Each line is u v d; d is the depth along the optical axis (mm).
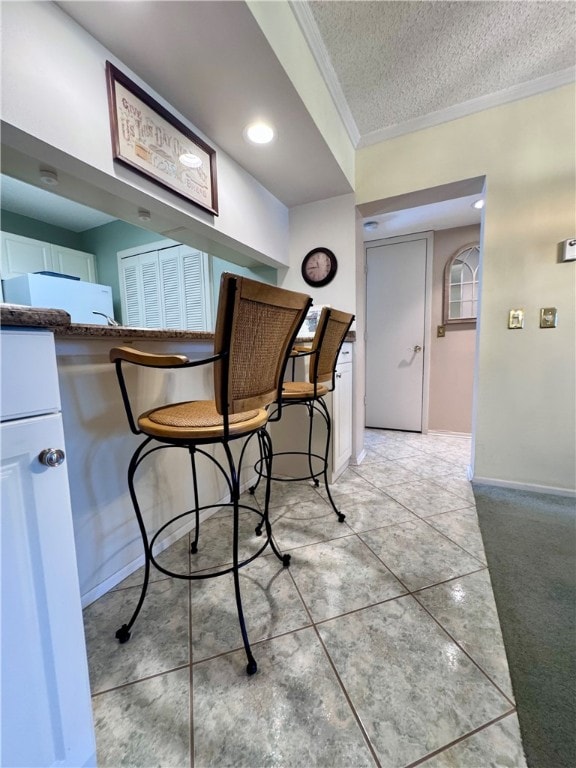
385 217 2975
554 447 1931
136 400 1282
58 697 568
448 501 1856
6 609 502
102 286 3305
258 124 1539
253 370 906
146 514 1345
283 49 1227
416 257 3416
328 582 1204
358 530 1555
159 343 1353
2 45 862
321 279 2395
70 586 579
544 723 743
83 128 1068
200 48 1129
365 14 1342
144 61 1176
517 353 1958
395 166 2135
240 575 1248
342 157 1969
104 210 1602
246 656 911
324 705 788
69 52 1017
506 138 1861
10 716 511
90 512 1126
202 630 1007
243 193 1938
